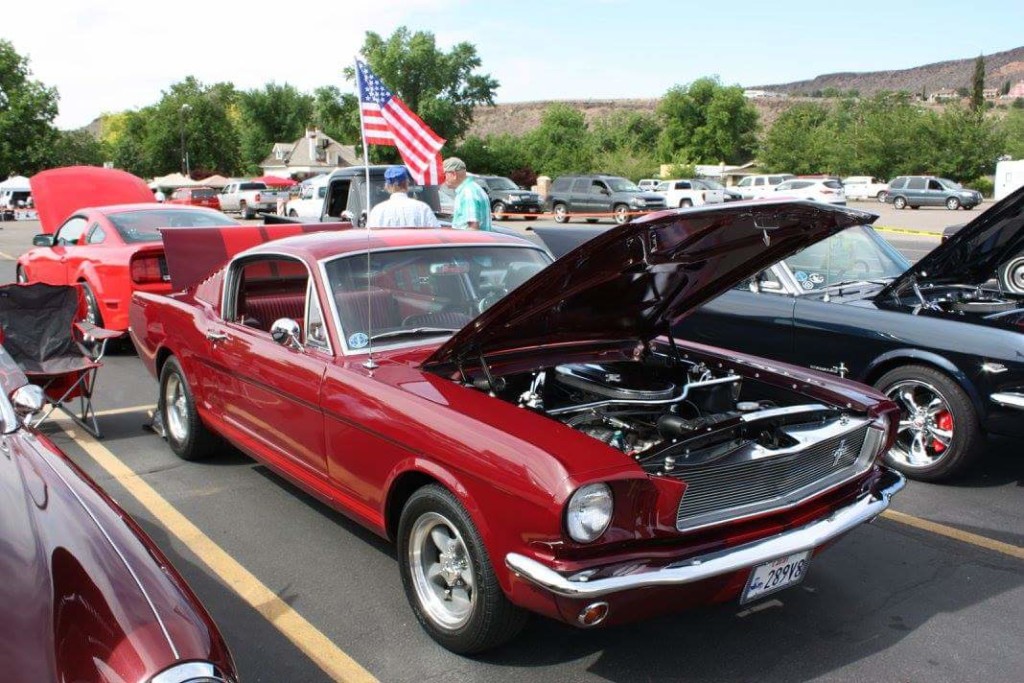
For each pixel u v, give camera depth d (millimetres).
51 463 2951
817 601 3812
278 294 5055
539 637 3479
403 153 7613
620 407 3689
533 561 2803
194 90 92688
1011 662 3328
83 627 2109
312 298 4090
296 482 4230
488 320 3527
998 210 5238
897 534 4562
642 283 3779
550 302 3607
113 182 12281
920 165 61031
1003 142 59562
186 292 5492
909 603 3799
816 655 3369
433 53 53406
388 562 4137
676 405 3699
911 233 23469
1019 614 3707
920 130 61125
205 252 6348
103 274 8477
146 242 8836
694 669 3264
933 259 5605
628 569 2775
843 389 3773
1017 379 4844
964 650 3412
